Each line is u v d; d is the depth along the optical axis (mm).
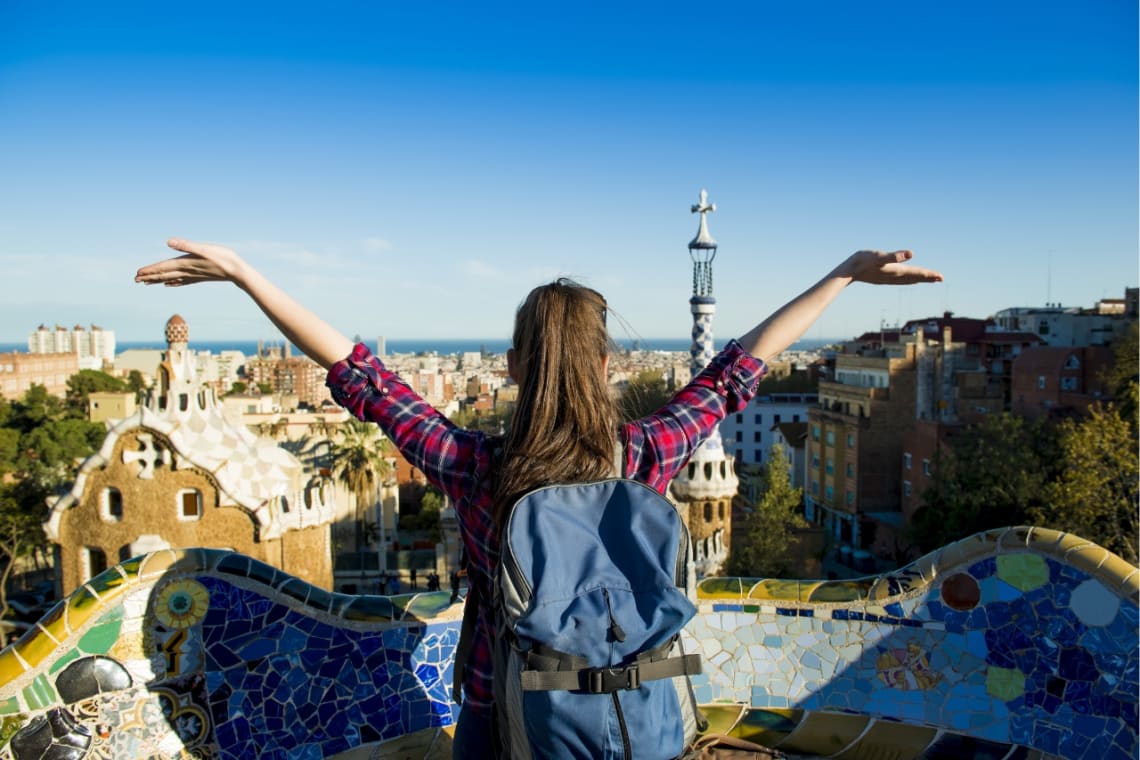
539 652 2090
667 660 2127
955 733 4359
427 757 4141
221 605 4051
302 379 136625
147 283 2707
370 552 47188
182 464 21906
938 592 4613
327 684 4223
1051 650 4297
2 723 3588
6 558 46844
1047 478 39938
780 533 41438
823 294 2850
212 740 3961
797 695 4695
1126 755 4012
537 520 2209
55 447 59250
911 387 59469
